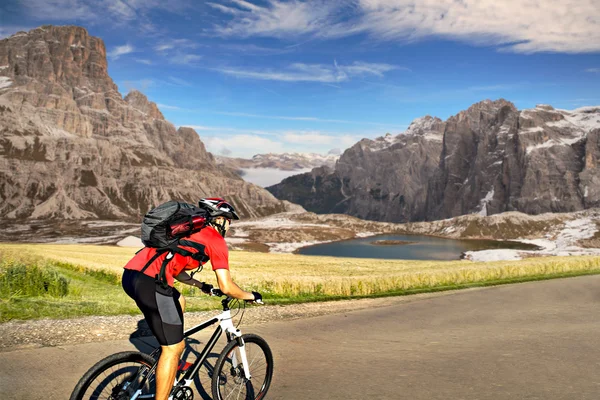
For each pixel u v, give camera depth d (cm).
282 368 683
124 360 420
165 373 425
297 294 1956
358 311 1449
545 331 1038
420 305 1670
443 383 605
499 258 16000
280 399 541
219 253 449
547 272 3769
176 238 426
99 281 2194
